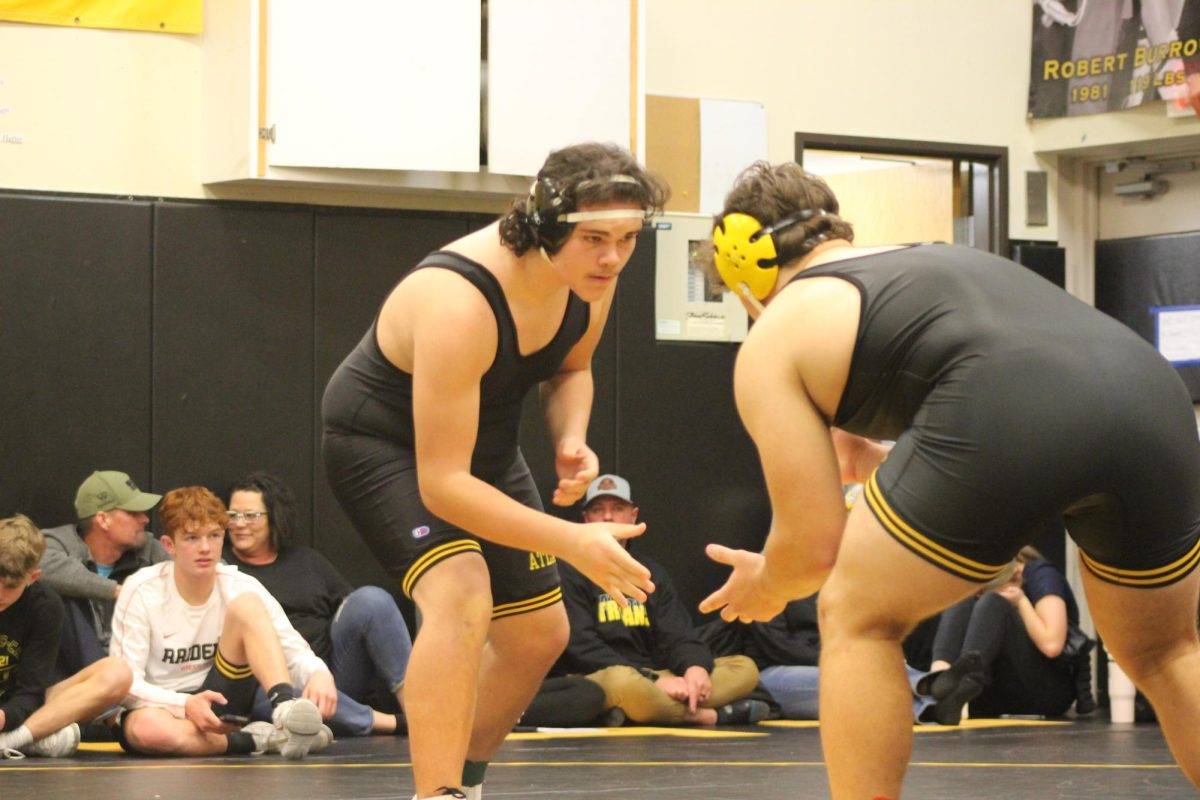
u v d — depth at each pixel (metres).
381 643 9.98
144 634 8.98
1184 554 3.74
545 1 11.10
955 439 3.54
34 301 10.47
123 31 10.82
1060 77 13.57
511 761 7.85
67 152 10.69
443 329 4.36
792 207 4.07
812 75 13.01
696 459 12.27
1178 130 12.98
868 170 14.29
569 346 4.78
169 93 10.93
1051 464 3.49
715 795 6.14
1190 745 3.91
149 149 10.88
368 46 10.66
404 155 10.75
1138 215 13.96
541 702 10.17
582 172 4.28
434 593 4.49
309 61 10.55
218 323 10.90
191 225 10.85
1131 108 13.19
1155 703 3.95
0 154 10.54
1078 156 13.94
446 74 10.84
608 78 11.28
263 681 8.72
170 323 10.77
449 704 4.41
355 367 4.78
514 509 4.32
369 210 11.32
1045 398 3.51
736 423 12.42
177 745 8.43
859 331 3.71
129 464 10.63
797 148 12.92
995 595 11.34
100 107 10.77
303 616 10.12
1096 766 7.56
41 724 8.45
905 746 3.61
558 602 5.02
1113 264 14.01
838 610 3.68
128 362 10.66
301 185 11.02
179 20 10.91
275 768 7.58
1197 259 13.57
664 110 12.33
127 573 9.91
